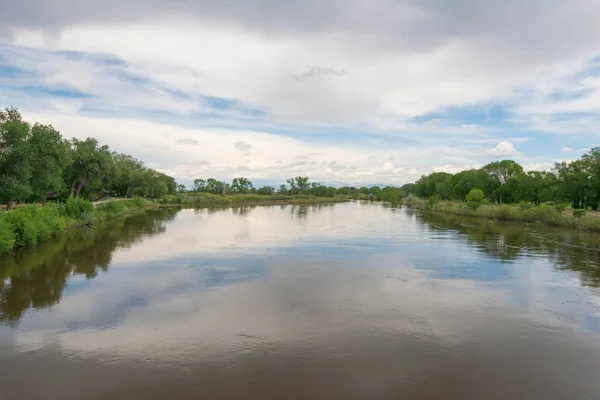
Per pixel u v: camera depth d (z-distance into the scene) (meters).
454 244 28.47
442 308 14.05
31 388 8.77
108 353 10.43
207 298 15.03
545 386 9.02
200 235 33.22
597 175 52.62
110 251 24.95
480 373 9.52
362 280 17.80
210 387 8.80
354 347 10.82
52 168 41.41
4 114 36.12
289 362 9.95
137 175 89.06
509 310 13.91
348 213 64.25
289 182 141.00
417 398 8.44
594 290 16.42
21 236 25.89
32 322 12.58
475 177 81.50
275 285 16.88
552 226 41.38
